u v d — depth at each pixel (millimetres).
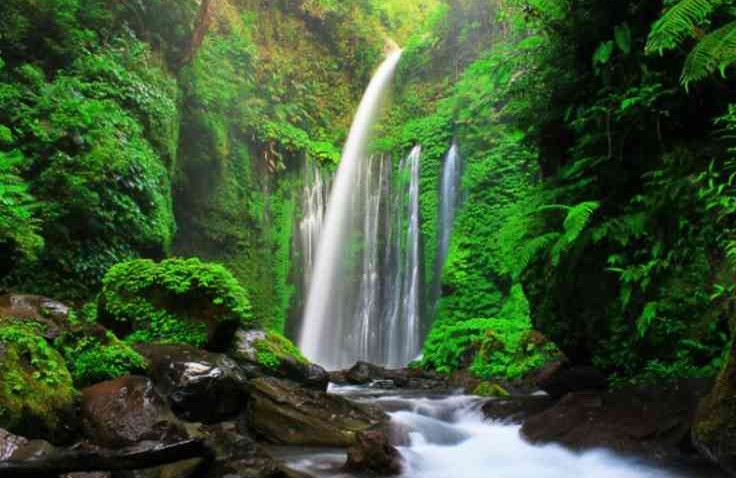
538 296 7977
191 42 14898
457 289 17422
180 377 6070
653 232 5953
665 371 5797
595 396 6211
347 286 20938
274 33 23188
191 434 4977
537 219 7277
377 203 21469
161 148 12383
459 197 19375
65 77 10242
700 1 4328
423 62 23281
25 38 10562
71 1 11125
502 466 5602
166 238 11273
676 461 4914
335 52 24766
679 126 6031
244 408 6539
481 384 10664
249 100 20047
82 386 5355
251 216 18578
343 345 20219
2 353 4559
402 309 19672
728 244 4758
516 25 8383
